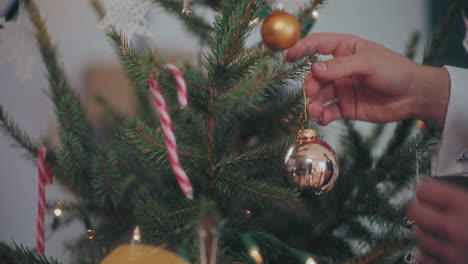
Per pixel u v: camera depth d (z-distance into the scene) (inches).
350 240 32.8
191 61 38.3
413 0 43.8
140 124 28.3
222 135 30.6
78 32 39.1
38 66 38.4
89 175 31.6
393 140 34.6
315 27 42.8
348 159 35.4
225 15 27.4
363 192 32.2
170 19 39.7
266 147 30.4
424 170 33.1
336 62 30.0
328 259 30.2
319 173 27.4
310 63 29.5
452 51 41.6
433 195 25.0
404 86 31.4
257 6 27.1
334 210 32.7
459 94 30.9
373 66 30.6
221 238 27.6
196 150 29.3
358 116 33.8
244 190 29.0
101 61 39.7
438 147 32.0
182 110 32.0
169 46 39.9
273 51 27.0
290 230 32.6
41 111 39.1
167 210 28.1
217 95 28.7
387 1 43.5
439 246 24.8
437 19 44.1
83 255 30.9
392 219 30.9
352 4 43.1
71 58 39.2
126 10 35.6
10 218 39.8
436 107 31.8
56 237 39.1
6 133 34.4
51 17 38.6
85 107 39.6
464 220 24.2
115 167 30.5
